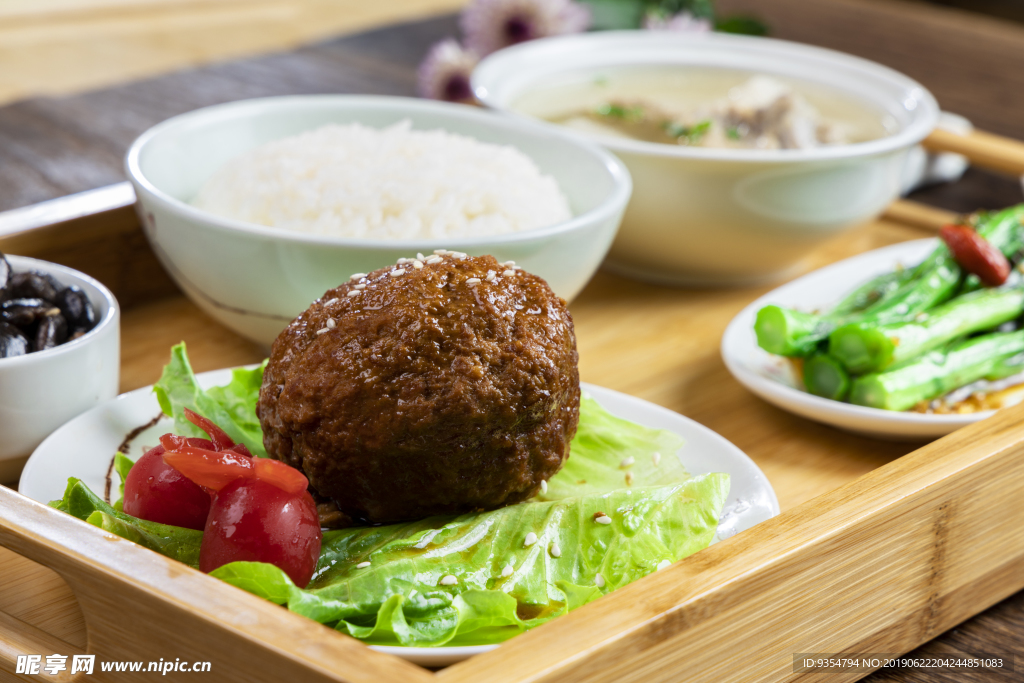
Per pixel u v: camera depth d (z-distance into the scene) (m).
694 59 0.81
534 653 0.43
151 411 0.54
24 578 0.50
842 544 0.47
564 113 0.73
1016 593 0.53
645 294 0.68
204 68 1.09
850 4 1.58
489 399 0.48
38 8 1.35
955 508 0.49
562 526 0.49
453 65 0.95
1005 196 0.89
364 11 1.47
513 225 0.59
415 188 0.59
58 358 0.52
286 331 0.50
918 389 0.58
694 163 0.63
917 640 0.50
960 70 1.28
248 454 0.50
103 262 0.63
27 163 0.80
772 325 0.58
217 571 0.45
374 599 0.46
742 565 0.45
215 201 0.60
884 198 0.68
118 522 0.47
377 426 0.48
